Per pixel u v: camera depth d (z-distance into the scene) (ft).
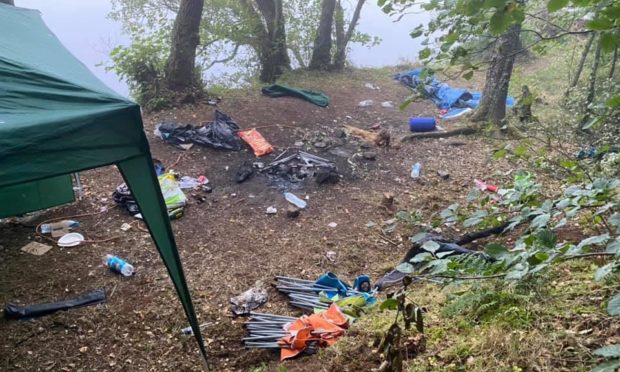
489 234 16.01
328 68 39.27
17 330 12.57
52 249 16.25
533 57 42.04
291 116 28.78
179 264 10.55
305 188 21.09
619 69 26.40
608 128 17.92
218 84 34.37
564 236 12.05
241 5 35.50
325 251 16.90
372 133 27.27
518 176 8.75
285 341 11.89
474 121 28.50
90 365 11.66
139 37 29.91
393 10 7.55
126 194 18.97
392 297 6.30
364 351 10.36
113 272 15.26
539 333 8.70
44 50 12.60
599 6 5.10
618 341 7.98
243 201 19.98
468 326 9.96
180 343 12.45
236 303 13.97
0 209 16.70
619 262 5.10
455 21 7.04
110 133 8.57
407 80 37.91
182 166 22.33
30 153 7.83
